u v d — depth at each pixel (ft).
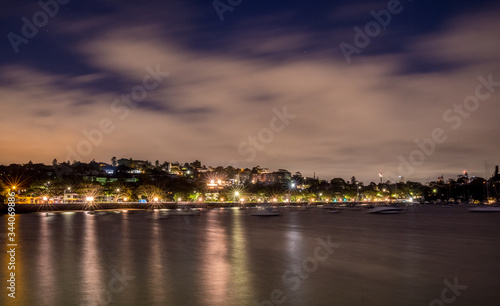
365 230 273.54
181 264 122.83
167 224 322.75
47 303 79.87
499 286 97.14
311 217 479.82
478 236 231.91
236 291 90.12
